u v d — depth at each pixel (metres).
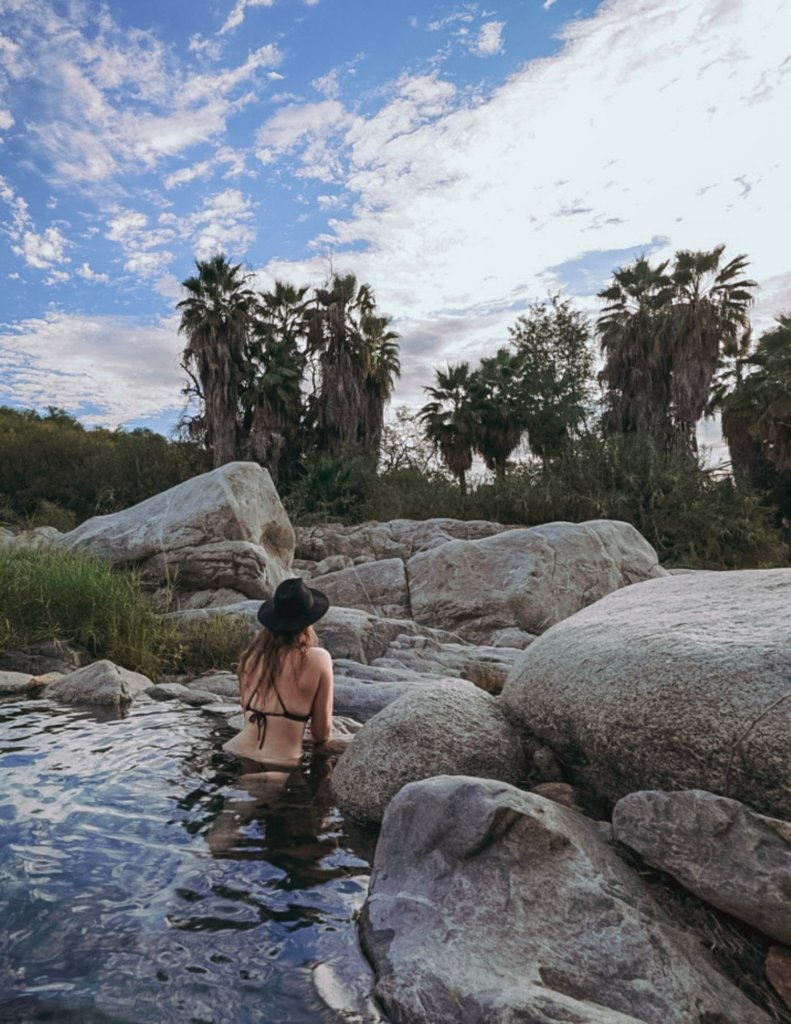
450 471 26.16
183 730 4.19
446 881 2.21
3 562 7.39
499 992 1.72
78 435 25.30
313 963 1.92
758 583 3.48
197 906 2.19
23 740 3.92
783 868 2.01
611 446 19.52
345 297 27.39
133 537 9.51
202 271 24.58
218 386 24.23
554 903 2.09
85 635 6.64
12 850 2.50
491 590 9.66
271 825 2.86
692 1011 1.76
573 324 26.80
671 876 2.29
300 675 3.84
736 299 23.58
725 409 25.69
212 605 9.06
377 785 3.04
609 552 10.44
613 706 2.84
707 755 2.49
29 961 1.85
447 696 3.48
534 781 3.20
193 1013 1.67
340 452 25.33
